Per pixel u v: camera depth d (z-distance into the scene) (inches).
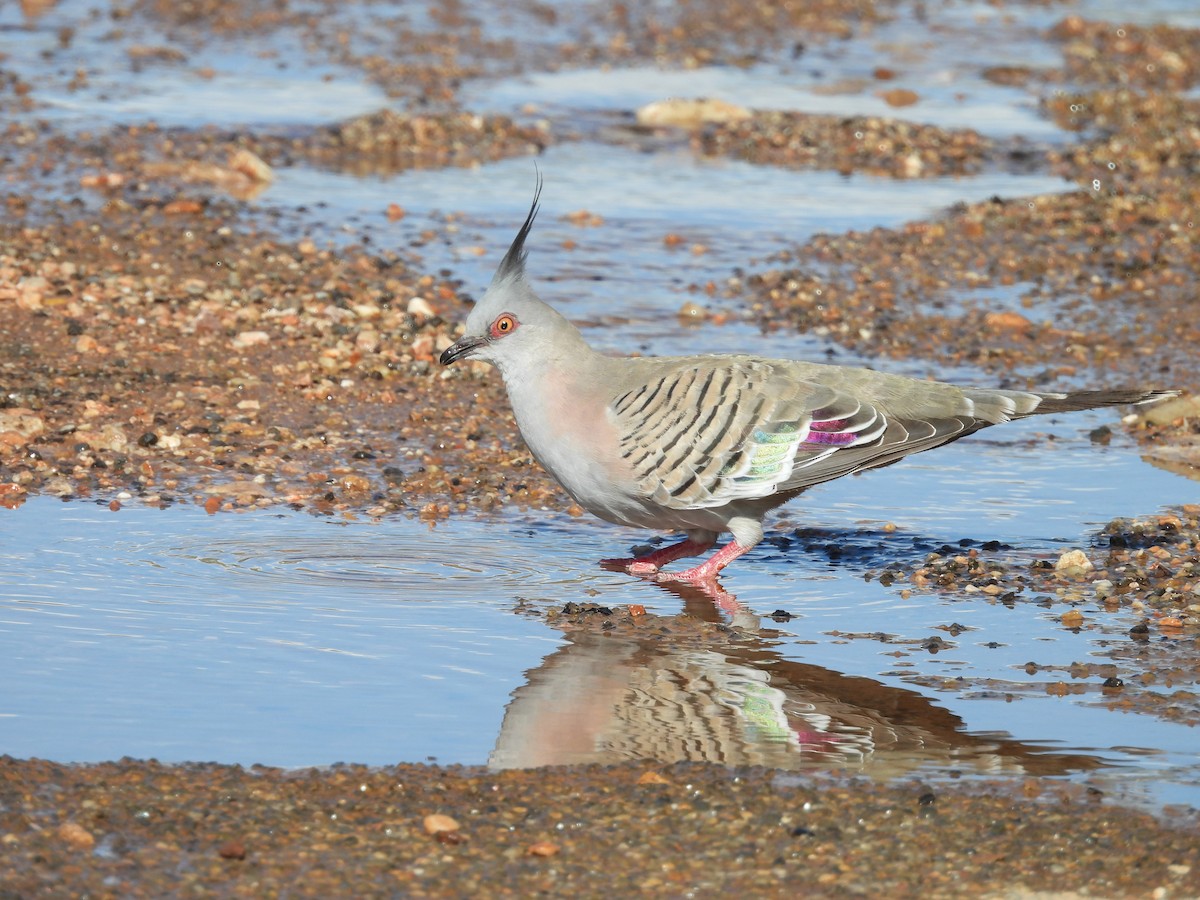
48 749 361.1
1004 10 1595.7
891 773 361.1
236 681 403.2
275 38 1350.9
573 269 845.2
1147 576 492.4
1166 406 662.5
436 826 328.8
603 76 1289.4
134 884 307.6
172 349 678.5
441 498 560.1
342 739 372.5
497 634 442.9
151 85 1178.6
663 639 442.6
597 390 485.4
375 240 864.9
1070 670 422.0
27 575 470.3
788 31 1481.3
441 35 1385.3
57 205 873.5
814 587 488.7
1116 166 1076.5
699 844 327.6
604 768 359.6
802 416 476.4
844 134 1133.7
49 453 572.4
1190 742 377.1
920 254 884.6
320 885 309.6
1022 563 506.9
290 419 623.2
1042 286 841.5
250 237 845.2
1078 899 310.0
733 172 1056.8
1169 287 839.7
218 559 491.5
